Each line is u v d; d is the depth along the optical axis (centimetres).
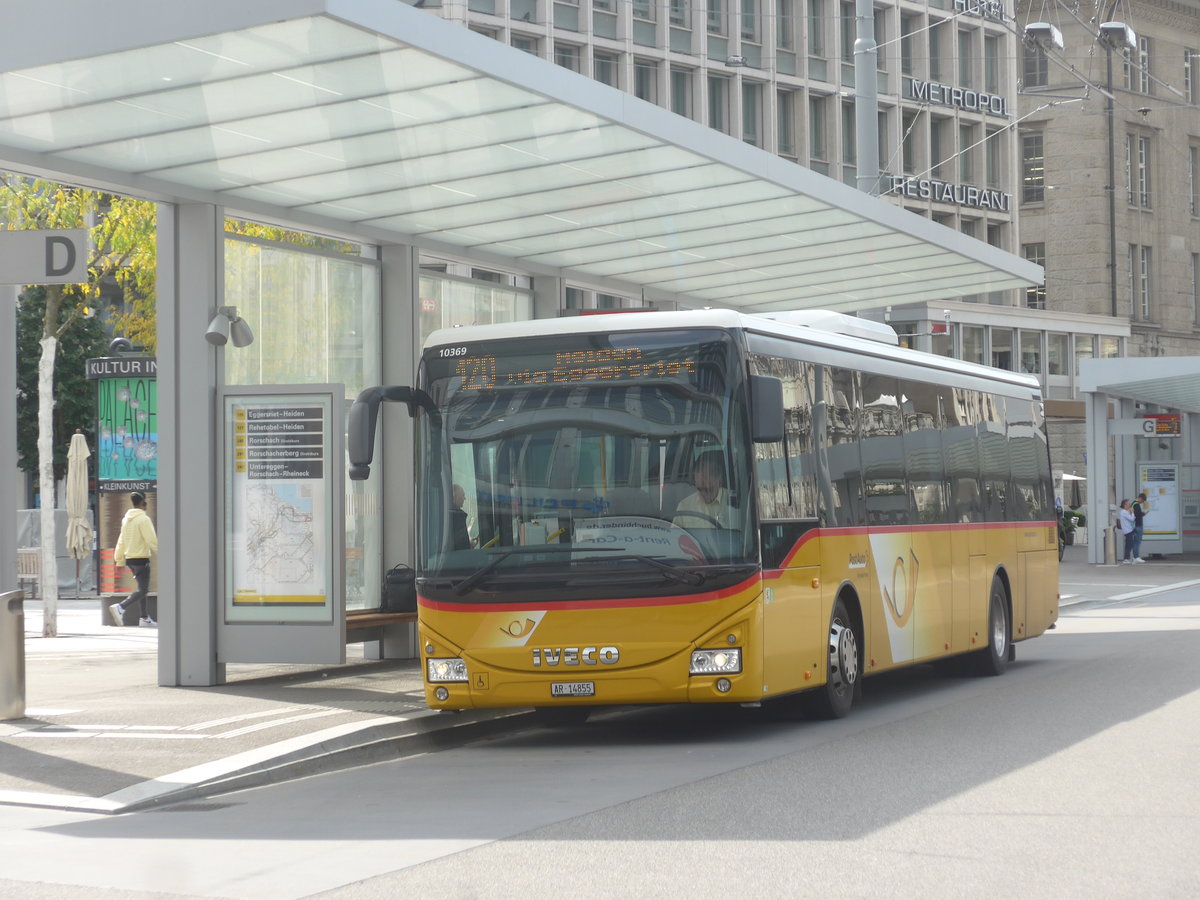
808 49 5766
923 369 1656
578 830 865
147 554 2678
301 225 1717
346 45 1232
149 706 1432
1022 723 1312
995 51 6712
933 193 6338
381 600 1808
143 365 2736
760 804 934
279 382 1716
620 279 2269
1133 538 4694
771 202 1834
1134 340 7412
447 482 1259
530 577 1220
